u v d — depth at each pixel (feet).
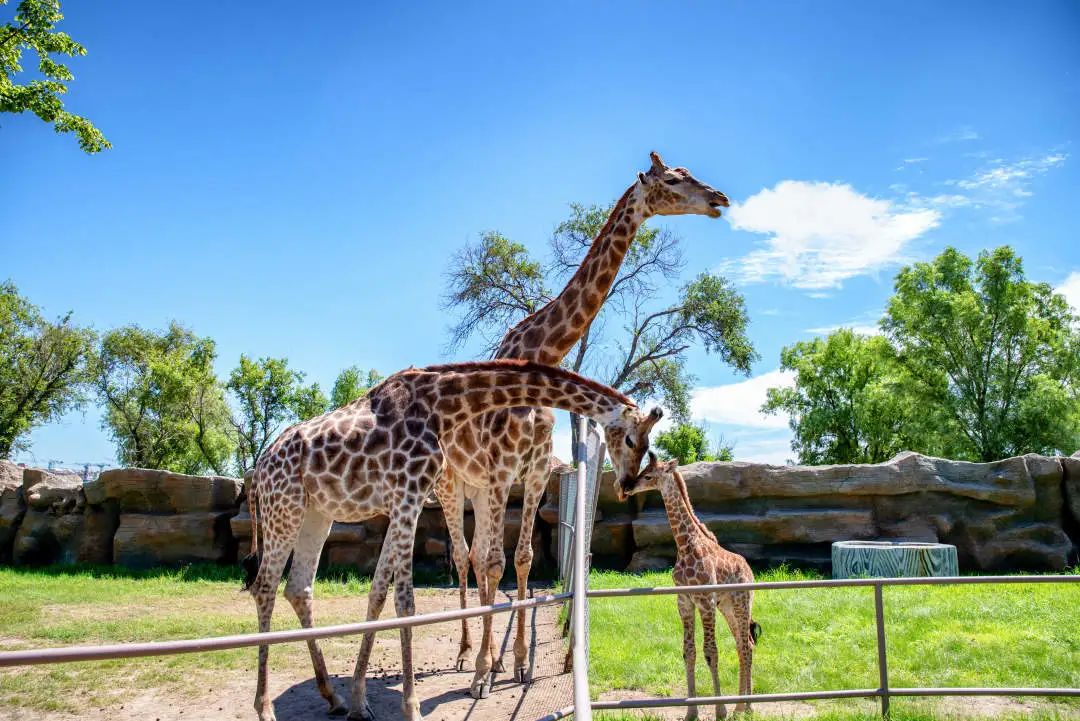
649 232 99.86
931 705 18.95
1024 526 44.96
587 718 8.23
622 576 44.37
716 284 101.86
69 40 47.44
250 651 25.71
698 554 19.13
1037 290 112.57
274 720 17.42
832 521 46.47
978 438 96.78
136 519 53.62
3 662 7.13
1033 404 91.66
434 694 20.63
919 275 106.22
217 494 54.65
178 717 18.70
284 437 18.98
